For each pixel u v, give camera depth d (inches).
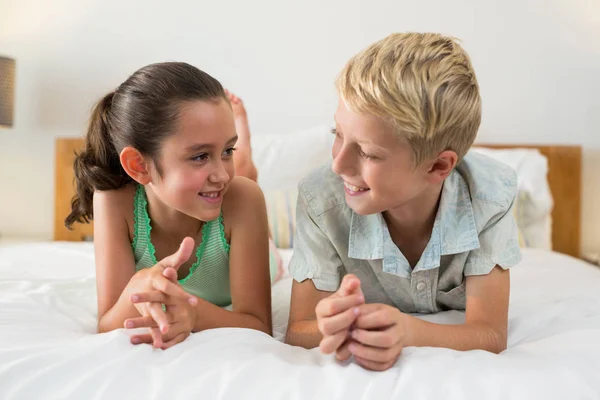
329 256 40.6
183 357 29.1
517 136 98.7
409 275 39.1
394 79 30.2
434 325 33.6
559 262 69.0
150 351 30.2
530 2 97.3
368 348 28.8
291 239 83.0
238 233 43.0
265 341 32.8
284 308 51.2
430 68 31.3
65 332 35.4
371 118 30.1
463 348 33.4
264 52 101.2
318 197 39.8
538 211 87.5
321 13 100.1
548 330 38.4
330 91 100.6
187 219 42.8
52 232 105.8
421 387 26.3
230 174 37.9
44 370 28.3
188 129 35.6
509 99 98.5
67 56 103.9
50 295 43.4
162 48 102.6
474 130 34.0
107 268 42.2
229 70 102.0
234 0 101.3
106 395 26.8
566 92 97.7
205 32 102.0
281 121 101.5
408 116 30.1
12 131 105.5
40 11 104.0
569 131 98.0
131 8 102.6
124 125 38.2
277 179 87.3
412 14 99.0
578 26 97.0
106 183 42.4
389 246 38.6
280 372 27.7
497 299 37.7
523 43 97.8
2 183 106.2
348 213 39.5
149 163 38.0
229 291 48.6
